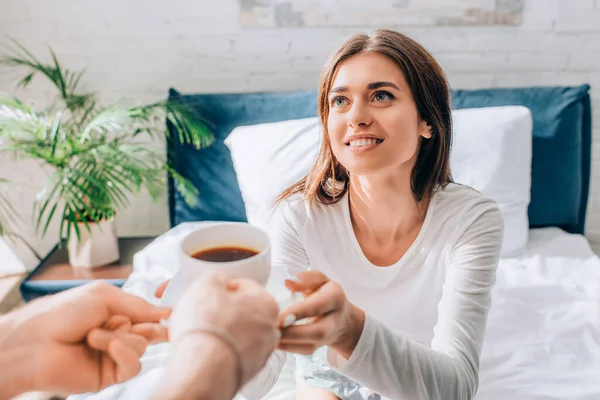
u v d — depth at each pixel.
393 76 0.88
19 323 0.56
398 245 1.03
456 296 0.91
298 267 1.08
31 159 2.26
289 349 0.59
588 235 2.45
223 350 0.40
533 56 2.17
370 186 0.96
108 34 2.14
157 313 0.58
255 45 2.17
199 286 0.46
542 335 1.35
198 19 2.13
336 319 0.61
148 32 2.14
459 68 2.19
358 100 0.89
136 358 0.55
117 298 0.58
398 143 0.89
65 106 2.10
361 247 1.05
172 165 2.16
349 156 0.91
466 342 0.85
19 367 0.55
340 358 0.74
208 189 2.11
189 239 0.58
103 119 1.82
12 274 2.45
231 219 2.12
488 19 2.11
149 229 2.41
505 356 1.27
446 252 0.98
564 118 2.03
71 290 0.59
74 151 1.81
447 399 0.77
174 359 0.40
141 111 1.89
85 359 0.58
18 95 2.19
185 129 2.05
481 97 2.07
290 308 0.57
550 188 2.04
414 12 2.11
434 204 1.00
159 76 2.20
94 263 1.97
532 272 1.67
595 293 1.53
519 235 1.81
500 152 1.83
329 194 1.07
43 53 2.15
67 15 2.11
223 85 2.22
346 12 2.11
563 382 1.17
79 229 1.84
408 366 0.73
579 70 2.19
